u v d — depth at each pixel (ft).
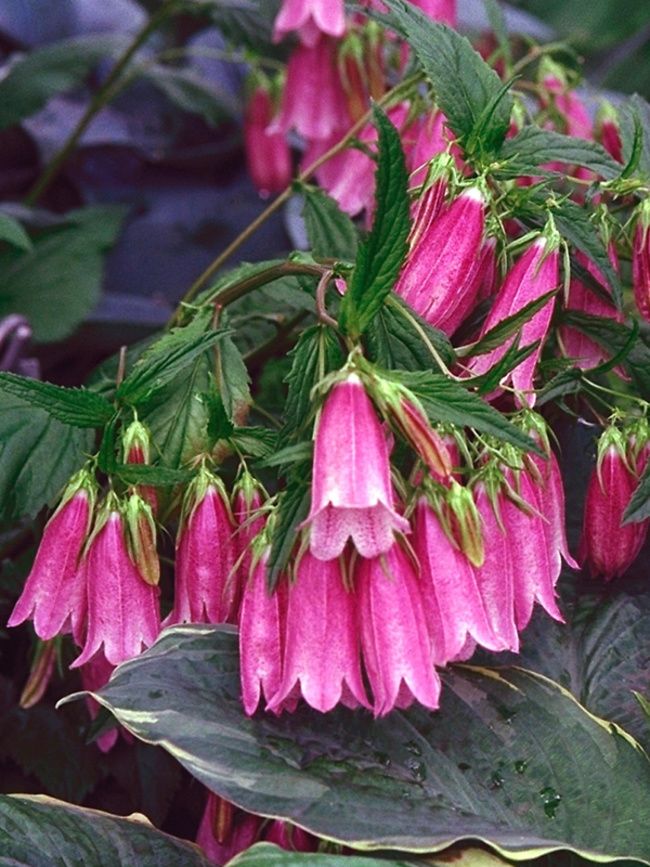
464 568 2.00
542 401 2.29
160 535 2.34
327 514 1.93
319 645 1.97
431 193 2.12
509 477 2.08
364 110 2.94
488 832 2.08
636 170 2.40
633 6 6.08
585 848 2.11
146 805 2.72
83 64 4.31
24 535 2.88
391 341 2.06
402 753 2.16
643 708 2.20
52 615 2.14
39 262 4.18
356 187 2.76
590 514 2.31
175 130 5.34
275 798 2.05
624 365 2.38
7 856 2.15
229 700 2.12
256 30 3.92
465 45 2.23
